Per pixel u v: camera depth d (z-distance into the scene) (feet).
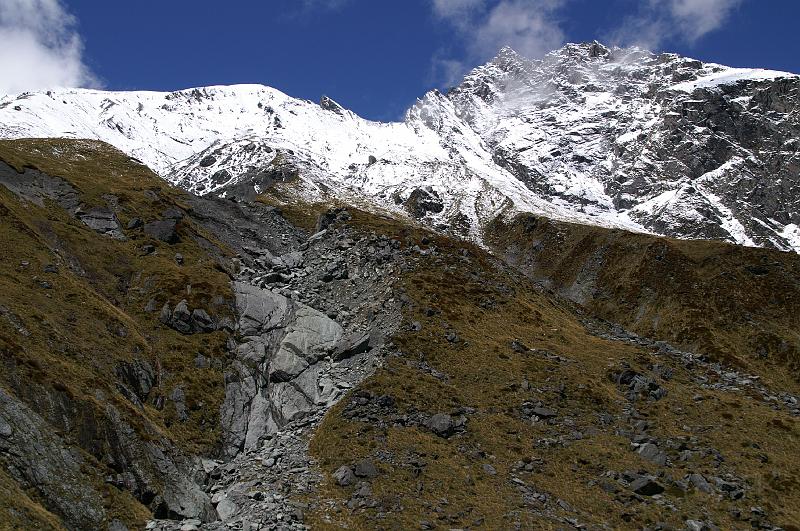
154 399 208.23
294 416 224.33
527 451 207.41
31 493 142.72
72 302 224.53
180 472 176.24
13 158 342.44
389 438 202.49
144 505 160.66
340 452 194.29
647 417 236.84
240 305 269.23
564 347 284.41
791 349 451.94
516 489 186.50
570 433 220.43
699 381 275.59
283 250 406.62
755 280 536.83
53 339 195.11
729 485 196.03
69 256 269.85
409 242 352.28
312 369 247.09
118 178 404.77
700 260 571.28
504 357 260.21
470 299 305.94
